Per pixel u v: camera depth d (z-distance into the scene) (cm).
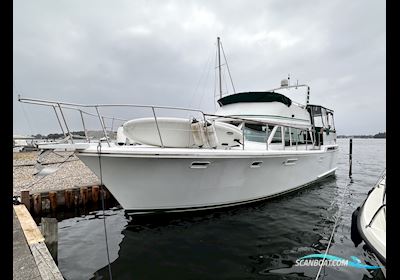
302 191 829
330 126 1132
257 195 629
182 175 489
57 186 1027
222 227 526
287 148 754
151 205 498
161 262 400
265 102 776
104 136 500
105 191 866
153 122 499
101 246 480
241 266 389
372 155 3253
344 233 515
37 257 329
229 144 583
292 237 491
